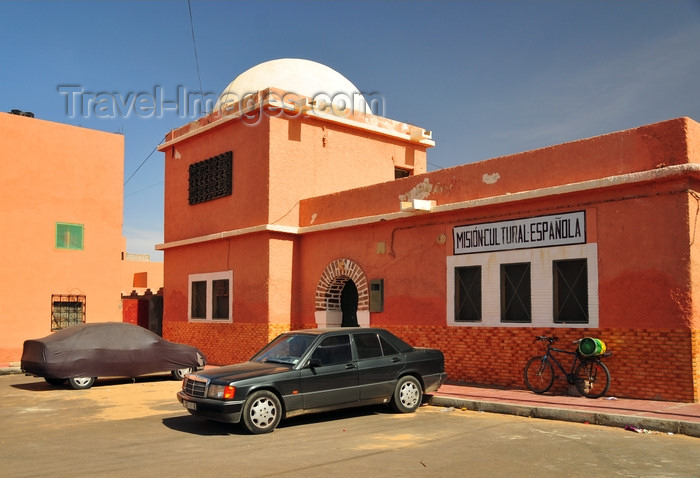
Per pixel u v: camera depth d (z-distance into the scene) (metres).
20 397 13.16
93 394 13.43
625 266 10.73
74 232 20.97
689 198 10.06
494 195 12.89
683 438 8.02
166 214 21.64
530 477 6.22
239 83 20.62
